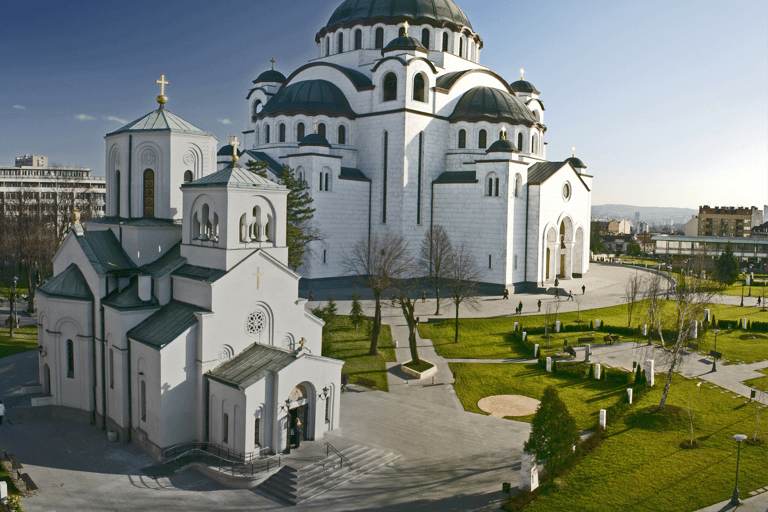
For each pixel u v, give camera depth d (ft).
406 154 260.42
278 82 316.81
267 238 117.50
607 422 120.37
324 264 255.50
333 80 286.66
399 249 240.94
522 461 92.79
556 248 270.26
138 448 108.37
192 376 105.70
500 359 167.02
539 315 212.23
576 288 264.52
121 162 134.41
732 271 307.58
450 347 176.76
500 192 247.29
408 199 262.88
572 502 88.48
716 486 93.40
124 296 116.47
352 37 291.79
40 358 129.59
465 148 274.98
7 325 203.72
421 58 263.49
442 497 90.99
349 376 149.59
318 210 250.57
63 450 107.04
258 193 112.06
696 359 167.32
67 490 91.81
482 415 126.41
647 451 106.63
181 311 110.52
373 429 117.19
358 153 277.03
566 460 94.73
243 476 94.12
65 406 123.34
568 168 271.90
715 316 223.71
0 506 82.28
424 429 118.01
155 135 130.82
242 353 110.73
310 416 108.68
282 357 104.99
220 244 109.40
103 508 86.84
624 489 92.38
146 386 106.11
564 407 94.53
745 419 121.70
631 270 347.36
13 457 101.55
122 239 129.29
